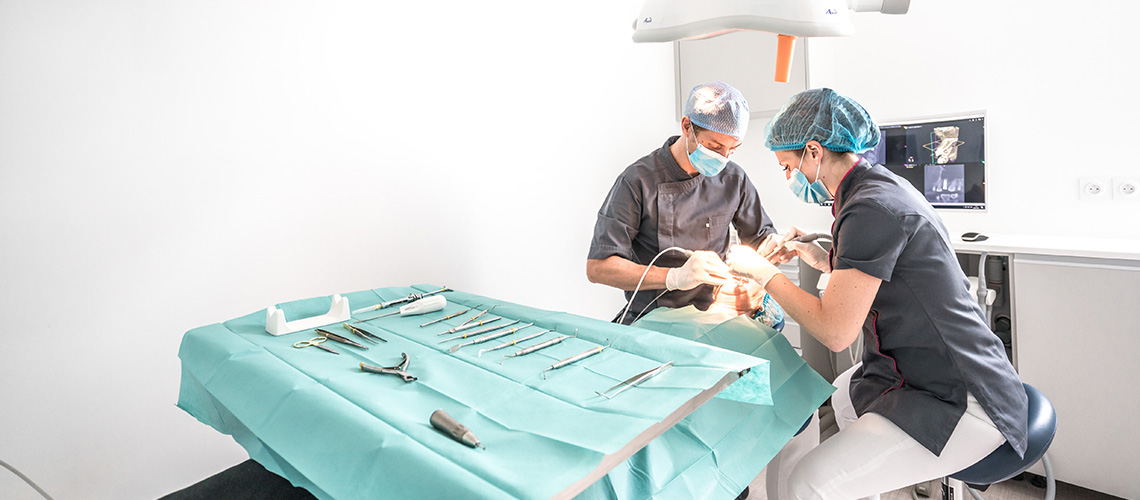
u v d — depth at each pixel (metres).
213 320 1.79
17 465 1.50
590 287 3.02
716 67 3.13
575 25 2.82
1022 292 2.18
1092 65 2.36
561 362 1.11
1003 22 2.54
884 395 1.41
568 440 0.81
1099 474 2.07
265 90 1.85
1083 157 2.41
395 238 2.20
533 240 2.70
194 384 1.33
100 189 1.58
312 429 0.91
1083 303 2.05
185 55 1.69
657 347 1.15
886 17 2.84
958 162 2.59
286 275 1.93
